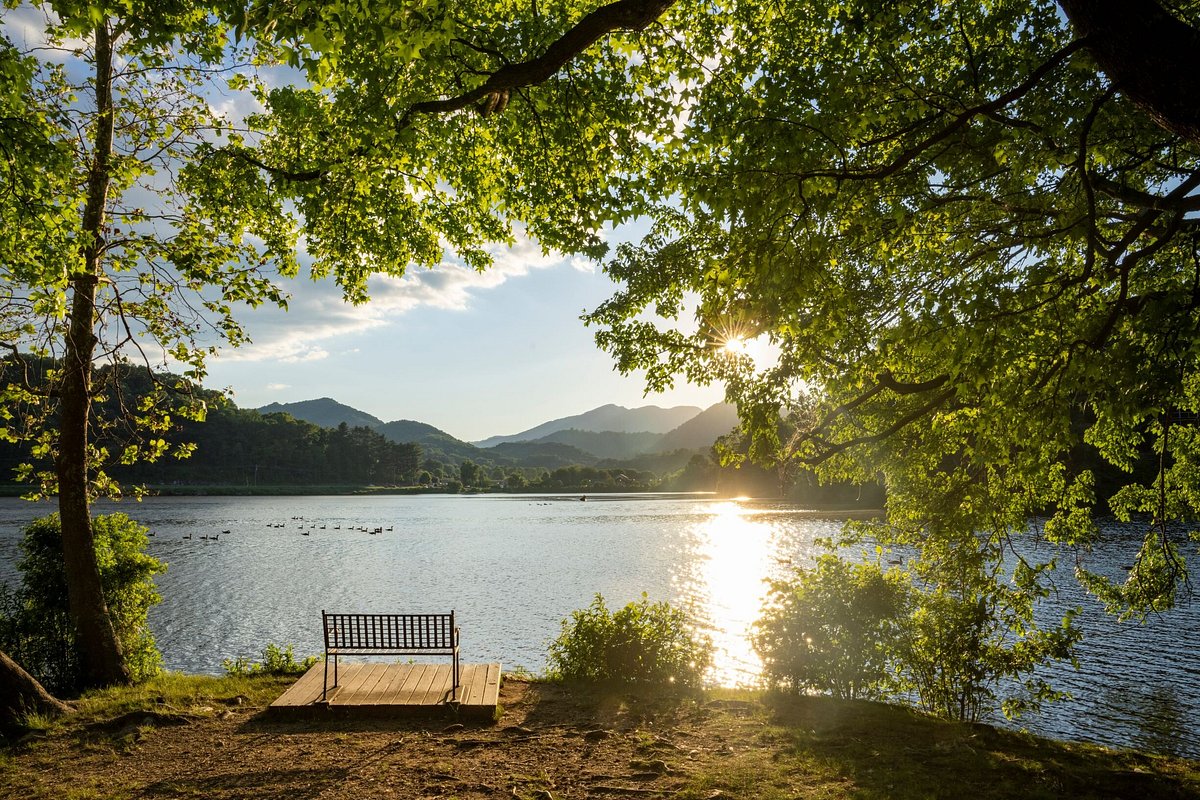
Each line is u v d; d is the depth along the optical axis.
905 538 9.79
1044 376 5.50
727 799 6.00
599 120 7.48
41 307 7.78
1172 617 22.66
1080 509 9.56
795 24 6.78
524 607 28.77
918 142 5.92
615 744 7.39
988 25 6.33
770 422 6.76
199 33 6.68
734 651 20.38
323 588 34.28
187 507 119.31
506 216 10.23
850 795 6.07
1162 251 7.00
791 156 4.73
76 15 5.16
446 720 8.10
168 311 9.49
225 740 7.45
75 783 6.39
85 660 9.55
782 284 4.88
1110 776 6.62
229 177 9.02
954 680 9.08
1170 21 3.37
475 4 7.13
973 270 7.06
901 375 8.09
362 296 10.92
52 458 10.01
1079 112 5.49
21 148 6.23
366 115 7.10
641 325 10.75
